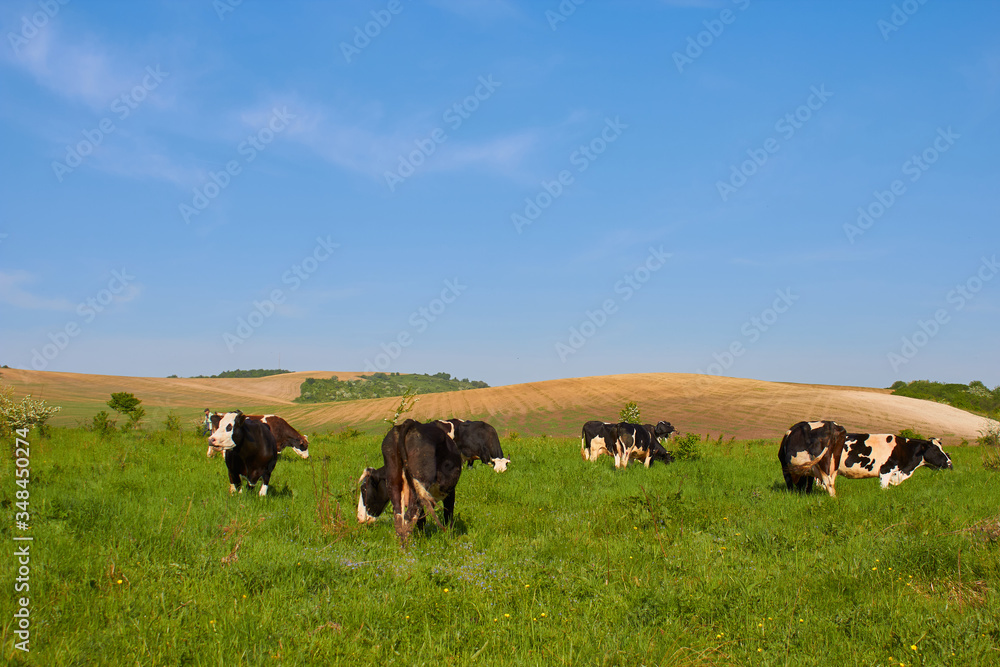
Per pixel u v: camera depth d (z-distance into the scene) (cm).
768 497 1120
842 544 771
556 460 1697
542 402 6412
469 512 953
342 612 518
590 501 1071
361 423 5575
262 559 638
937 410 5316
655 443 1745
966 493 1209
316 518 855
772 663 450
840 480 1495
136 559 617
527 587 580
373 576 607
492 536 815
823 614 546
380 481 861
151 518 791
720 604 546
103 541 679
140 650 433
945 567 652
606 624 511
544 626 498
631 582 613
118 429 2498
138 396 8419
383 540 771
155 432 2381
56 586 538
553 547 744
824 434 1197
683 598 554
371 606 524
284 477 1285
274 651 444
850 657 465
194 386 10388
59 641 443
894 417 4903
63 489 973
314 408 7300
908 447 1412
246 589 558
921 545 705
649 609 532
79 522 735
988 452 2222
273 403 8875
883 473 1414
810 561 696
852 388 7062
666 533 830
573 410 5803
